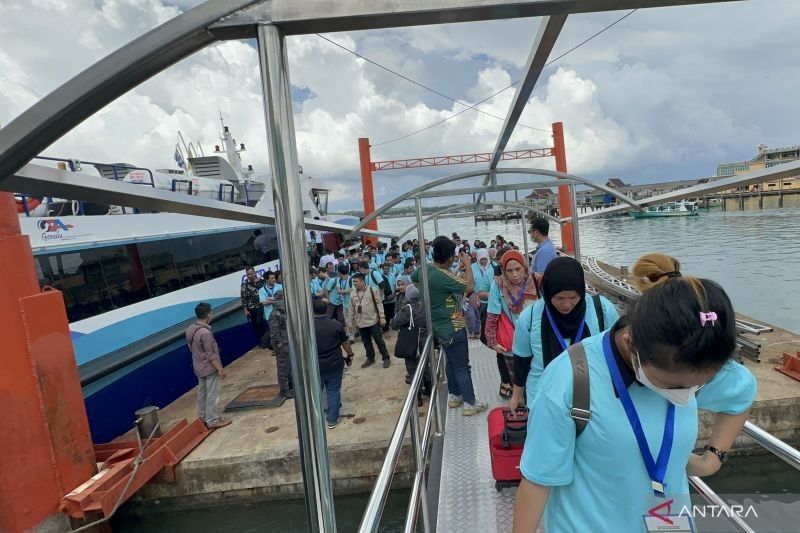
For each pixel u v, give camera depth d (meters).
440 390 3.97
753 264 13.47
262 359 9.86
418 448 2.18
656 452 1.02
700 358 0.83
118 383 6.92
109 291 7.11
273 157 0.79
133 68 0.69
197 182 10.31
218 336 9.62
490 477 2.86
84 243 6.77
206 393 6.40
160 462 5.57
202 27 0.73
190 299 8.76
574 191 4.05
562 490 1.13
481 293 6.02
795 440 5.26
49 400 4.65
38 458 4.52
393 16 0.77
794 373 5.80
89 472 5.04
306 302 0.83
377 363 8.55
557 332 2.12
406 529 1.68
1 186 0.83
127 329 7.27
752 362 6.39
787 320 9.15
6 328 4.36
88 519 4.85
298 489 5.66
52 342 4.73
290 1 0.76
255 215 1.62
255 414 6.80
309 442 0.86
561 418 1.05
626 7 0.81
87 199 1.01
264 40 0.76
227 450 5.82
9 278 4.41
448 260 3.96
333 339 5.90
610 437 1.02
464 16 0.79
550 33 1.43
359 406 6.57
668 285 0.90
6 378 4.33
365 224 3.81
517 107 2.35
